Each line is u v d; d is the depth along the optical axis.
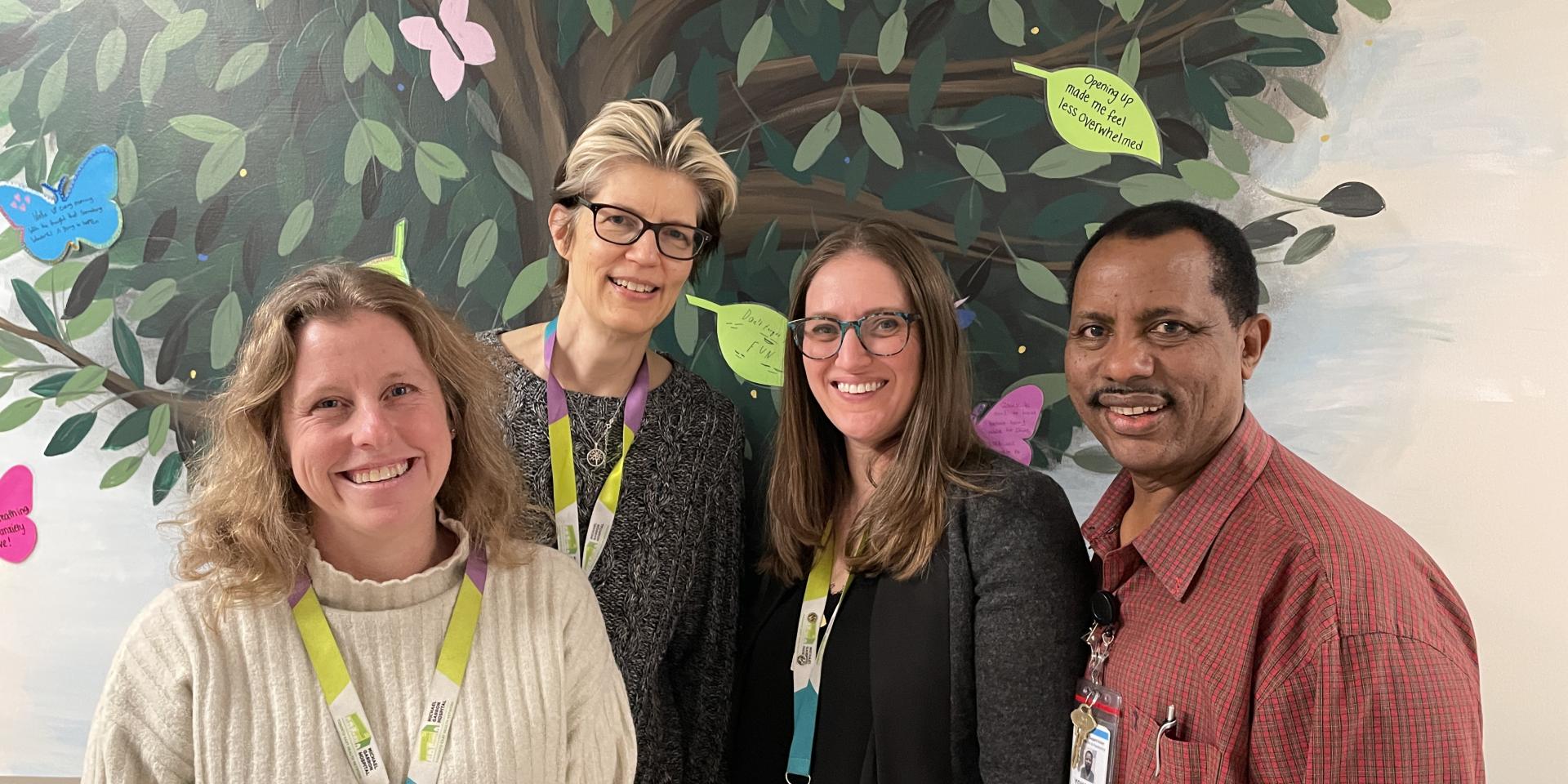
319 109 1.95
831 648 1.51
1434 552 1.82
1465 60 1.79
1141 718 1.21
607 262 1.56
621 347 1.66
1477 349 1.80
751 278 1.92
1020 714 1.31
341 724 1.19
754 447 1.93
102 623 2.00
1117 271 1.21
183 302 1.96
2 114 1.97
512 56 1.92
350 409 1.19
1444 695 1.01
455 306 1.94
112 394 1.98
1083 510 1.89
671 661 1.75
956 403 1.51
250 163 1.96
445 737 1.22
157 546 1.99
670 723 1.70
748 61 1.90
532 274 1.93
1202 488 1.23
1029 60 1.87
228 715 1.15
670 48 1.91
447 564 1.30
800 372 1.63
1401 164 1.81
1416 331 1.81
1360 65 1.81
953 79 1.88
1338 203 1.82
